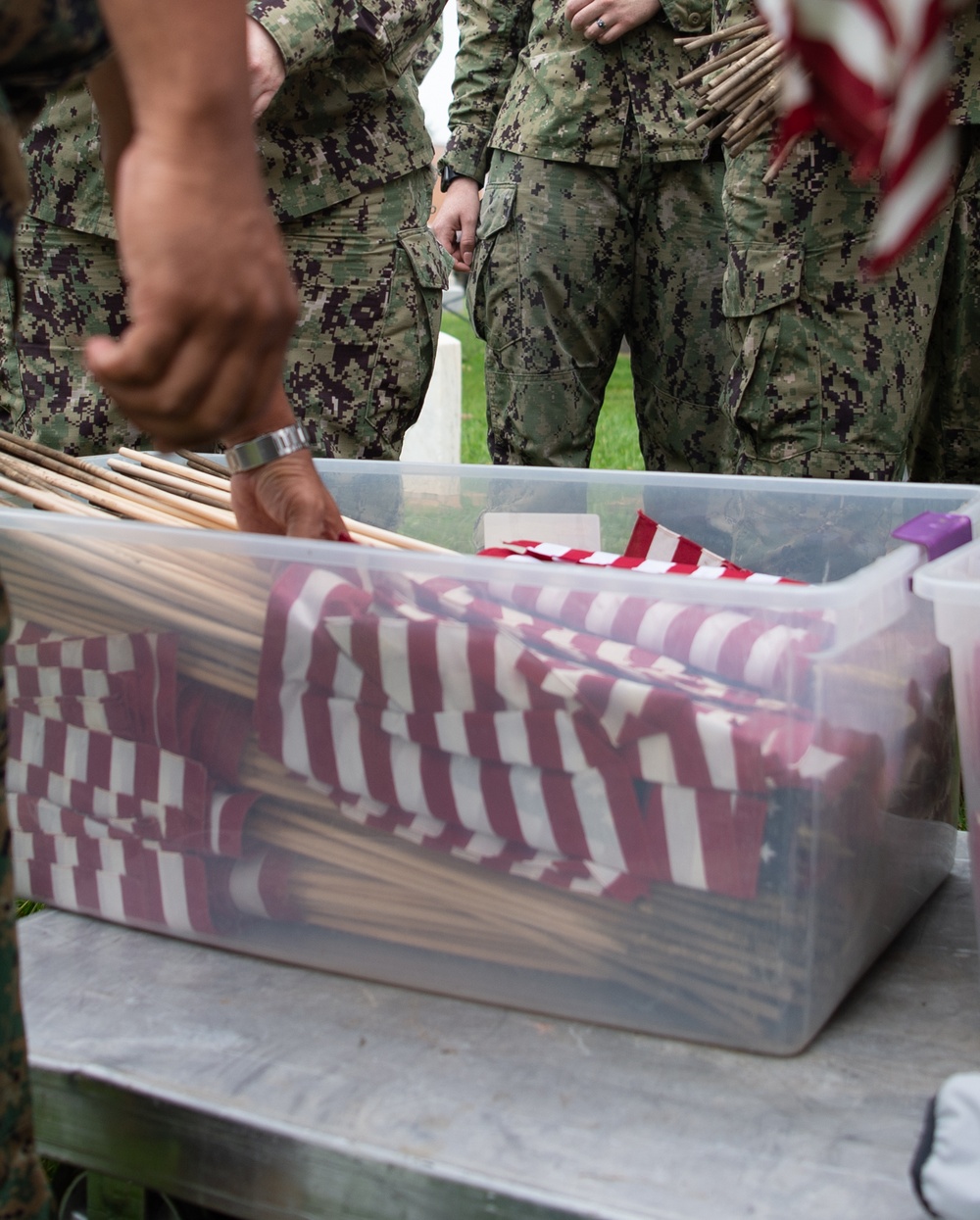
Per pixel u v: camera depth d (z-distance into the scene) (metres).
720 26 2.05
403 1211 0.82
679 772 0.89
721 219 2.49
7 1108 0.66
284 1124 0.85
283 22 1.77
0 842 0.66
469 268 2.88
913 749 1.07
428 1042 0.96
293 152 1.94
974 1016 0.99
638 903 0.93
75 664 1.10
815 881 0.90
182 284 0.65
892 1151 0.82
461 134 2.84
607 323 2.63
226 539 1.00
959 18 1.79
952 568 0.96
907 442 2.19
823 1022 0.95
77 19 0.68
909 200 0.40
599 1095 0.89
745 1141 0.83
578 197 2.52
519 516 1.49
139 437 2.05
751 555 1.40
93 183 1.95
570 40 2.48
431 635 0.94
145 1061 0.93
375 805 1.00
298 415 2.04
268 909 1.06
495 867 0.97
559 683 0.91
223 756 1.05
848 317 1.89
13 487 1.28
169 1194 0.91
